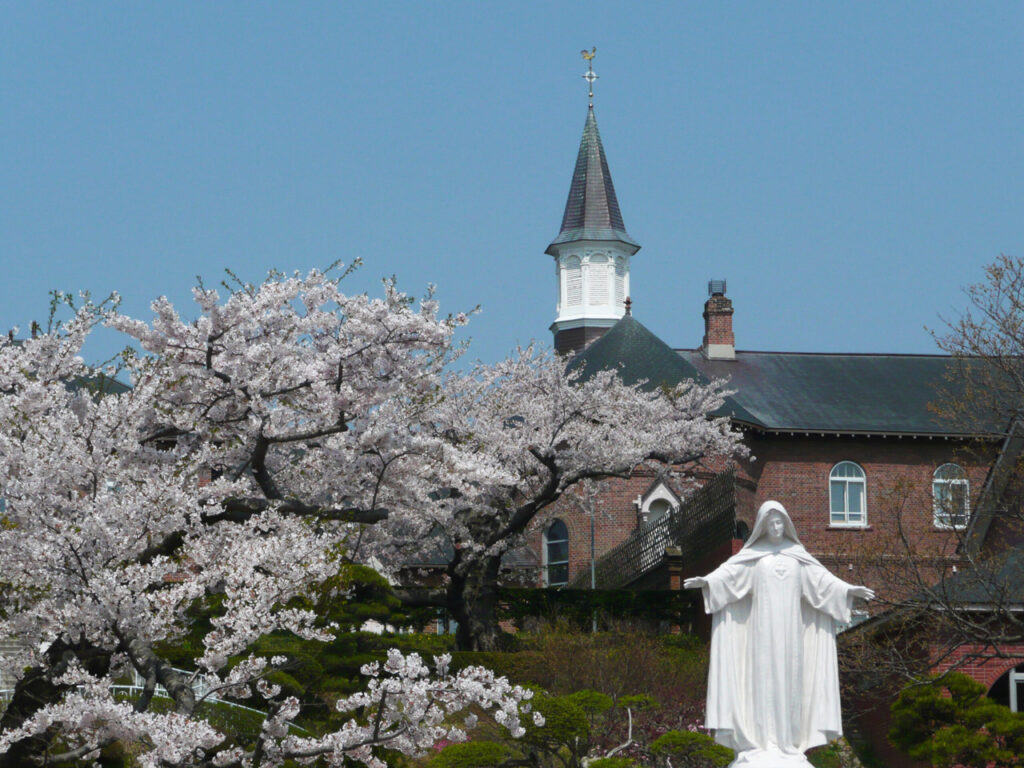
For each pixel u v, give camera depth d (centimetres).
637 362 16412
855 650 8194
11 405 5794
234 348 6531
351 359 6875
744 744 4091
